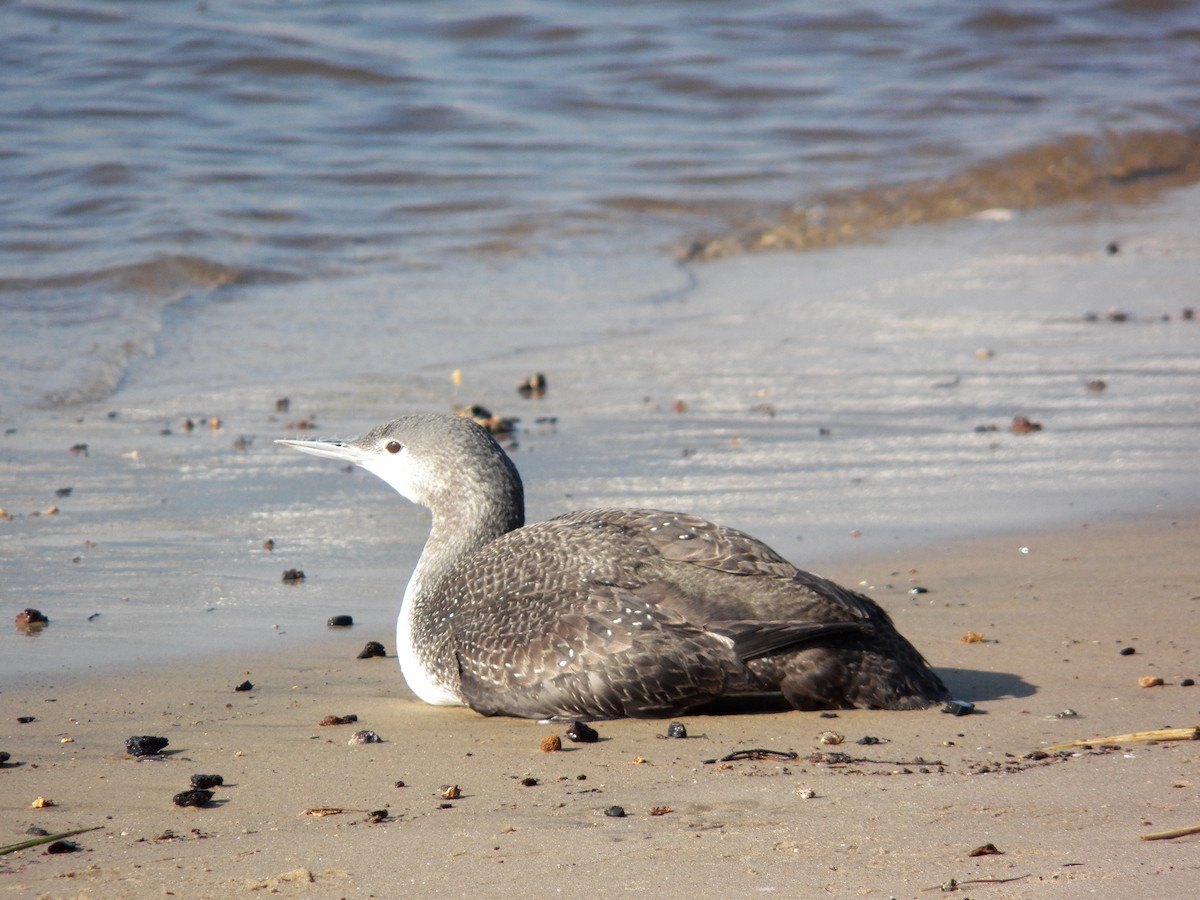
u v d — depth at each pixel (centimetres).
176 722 768
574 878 530
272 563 1100
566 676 737
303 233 2328
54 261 2088
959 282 2197
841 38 3772
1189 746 677
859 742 700
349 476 1360
